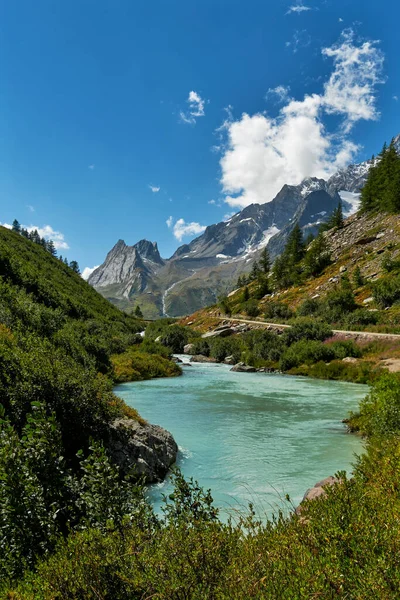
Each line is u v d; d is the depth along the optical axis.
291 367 42.09
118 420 12.62
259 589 3.17
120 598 3.63
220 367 47.34
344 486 5.45
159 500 9.99
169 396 25.81
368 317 59.28
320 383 32.91
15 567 4.67
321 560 3.36
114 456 10.68
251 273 151.00
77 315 50.50
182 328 75.62
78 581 3.81
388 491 5.37
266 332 56.53
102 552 4.13
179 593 3.37
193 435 16.30
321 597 2.95
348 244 106.31
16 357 11.06
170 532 4.47
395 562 3.19
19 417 9.61
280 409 21.86
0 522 4.99
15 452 5.63
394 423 12.99
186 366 47.78
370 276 79.06
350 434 16.48
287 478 11.44
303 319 71.25
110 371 31.09
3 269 42.22
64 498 6.08
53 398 10.24
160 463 11.90
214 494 10.27
